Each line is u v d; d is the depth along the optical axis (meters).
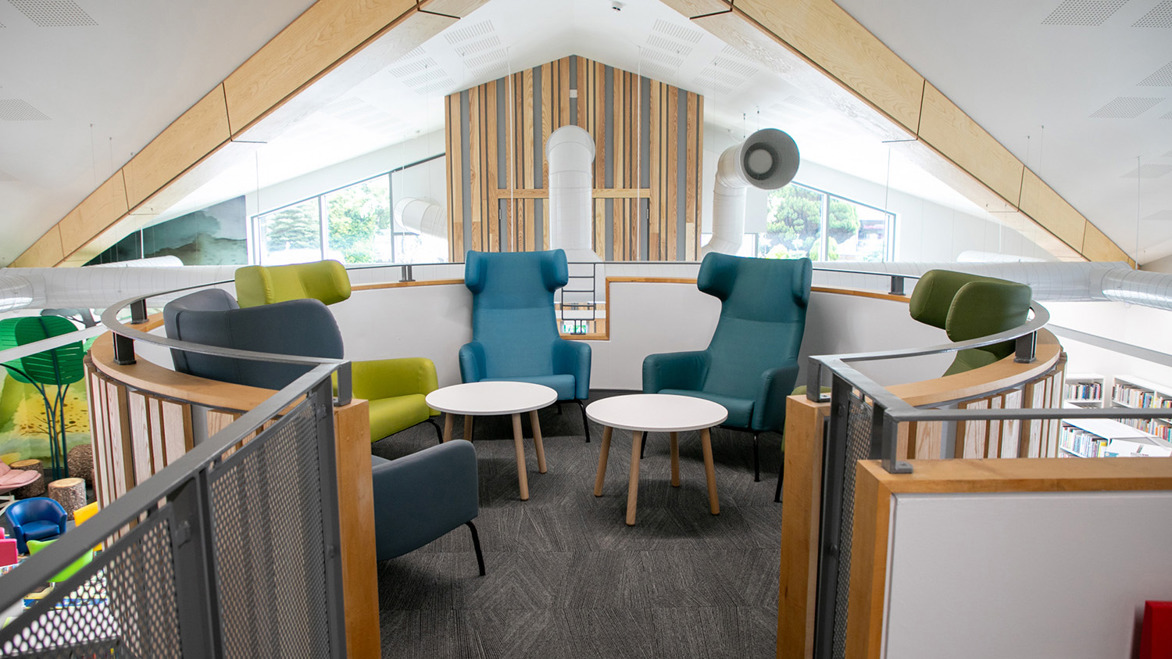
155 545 0.80
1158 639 1.08
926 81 5.53
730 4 5.07
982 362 2.46
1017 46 4.95
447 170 9.81
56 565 0.57
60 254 7.15
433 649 2.09
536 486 3.42
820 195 11.91
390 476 2.16
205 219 11.72
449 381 4.80
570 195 7.73
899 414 1.09
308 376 1.38
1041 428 2.06
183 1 4.62
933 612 1.11
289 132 8.91
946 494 1.08
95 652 0.67
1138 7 4.36
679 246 9.95
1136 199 6.85
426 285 4.64
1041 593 1.12
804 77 5.58
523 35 8.25
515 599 2.37
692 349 5.04
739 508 3.13
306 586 1.39
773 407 3.40
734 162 8.05
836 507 1.52
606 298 5.14
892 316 3.54
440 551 2.72
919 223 11.65
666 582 2.48
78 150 5.94
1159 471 1.12
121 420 2.01
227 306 2.62
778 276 3.96
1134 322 8.98
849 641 1.21
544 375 4.40
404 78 8.38
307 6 5.20
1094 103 5.41
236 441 0.96
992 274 7.19
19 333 6.02
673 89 9.78
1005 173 6.38
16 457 5.97
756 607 2.31
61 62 4.85
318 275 3.73
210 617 0.91
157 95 5.47
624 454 3.90
